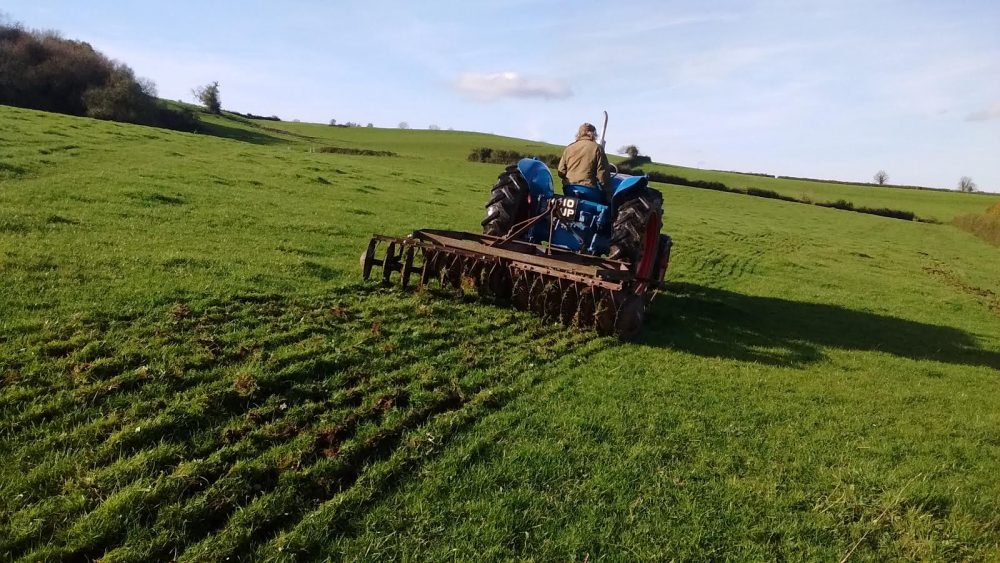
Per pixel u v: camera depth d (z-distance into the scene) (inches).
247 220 497.0
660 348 295.9
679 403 223.1
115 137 1042.1
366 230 537.0
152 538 122.8
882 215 2325.3
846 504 167.5
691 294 479.5
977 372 352.2
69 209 434.6
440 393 203.8
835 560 144.2
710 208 1803.6
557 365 248.7
